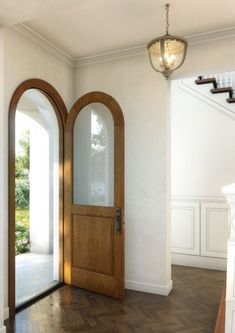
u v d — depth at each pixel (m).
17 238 5.28
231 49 2.98
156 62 2.35
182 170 4.35
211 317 2.77
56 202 3.70
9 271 2.73
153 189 3.32
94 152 3.46
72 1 2.02
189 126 4.32
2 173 2.44
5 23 2.34
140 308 2.94
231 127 4.10
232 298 1.67
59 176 3.62
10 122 2.77
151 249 3.32
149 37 3.17
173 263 4.38
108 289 3.22
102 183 3.40
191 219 4.29
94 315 2.80
